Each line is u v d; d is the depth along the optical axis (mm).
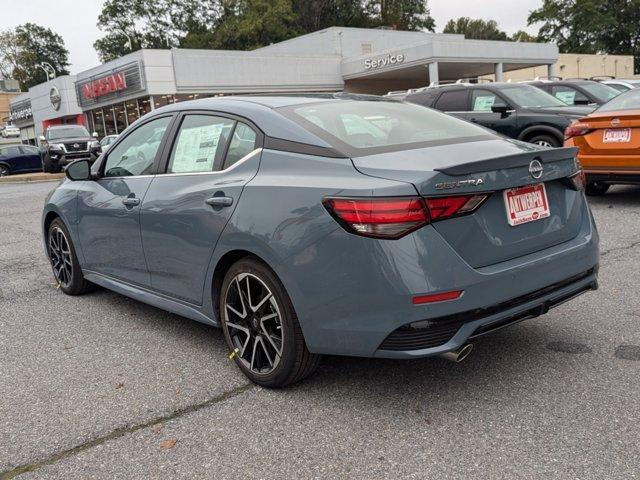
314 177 2797
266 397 3043
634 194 8398
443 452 2461
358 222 2523
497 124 9586
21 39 90750
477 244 2643
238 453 2543
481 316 2605
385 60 33469
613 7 69688
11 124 54000
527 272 2748
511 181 2734
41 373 3484
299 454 2512
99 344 3914
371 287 2521
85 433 2766
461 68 36469
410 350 2529
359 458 2457
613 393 2857
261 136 3176
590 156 7164
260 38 59844
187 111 3764
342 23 71000
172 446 2623
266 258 2865
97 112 37156
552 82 11445
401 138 3107
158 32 72125
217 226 3143
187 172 3555
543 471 2291
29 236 8094
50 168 22688
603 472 2262
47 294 5191
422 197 2488
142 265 3898
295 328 2879
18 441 2719
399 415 2781
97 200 4289
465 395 2934
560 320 3859
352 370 3285
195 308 3541
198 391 3150
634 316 3840
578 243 3082
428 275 2471
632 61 51781
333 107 3432
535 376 3086
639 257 5188
